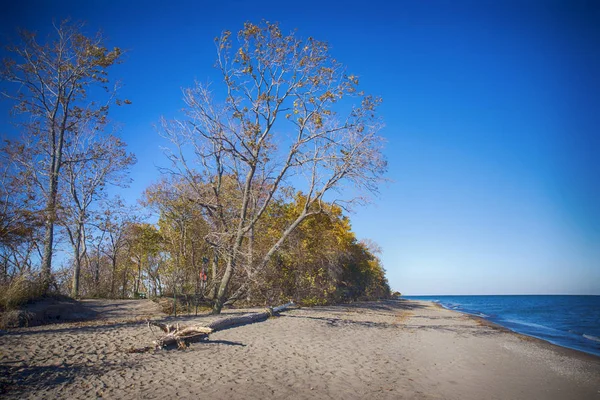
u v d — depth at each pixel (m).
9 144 20.56
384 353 10.70
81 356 7.86
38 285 13.70
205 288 18.31
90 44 21.03
